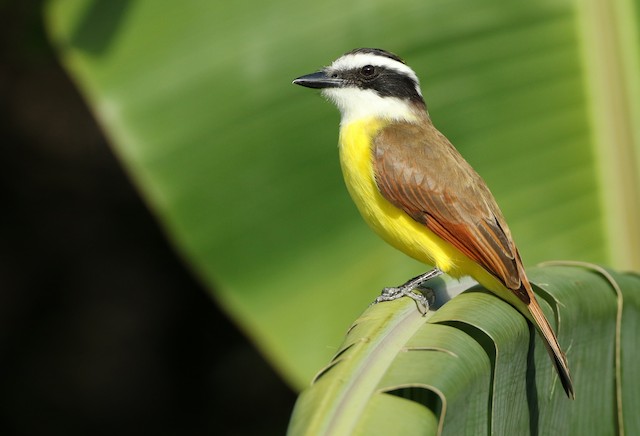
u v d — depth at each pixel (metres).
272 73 10.81
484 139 10.70
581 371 7.68
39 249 22.17
